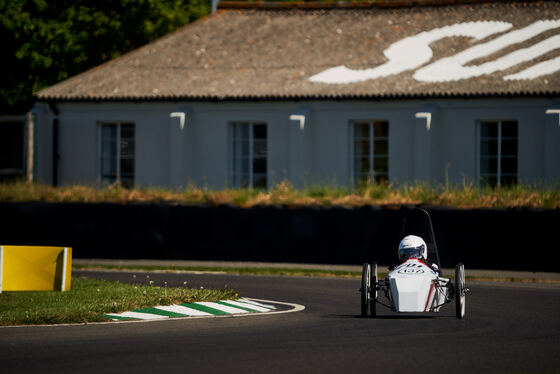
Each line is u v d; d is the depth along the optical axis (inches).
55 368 1362.0
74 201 3939.5
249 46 5305.1
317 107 4822.8
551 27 5012.3
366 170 4827.8
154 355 1480.1
